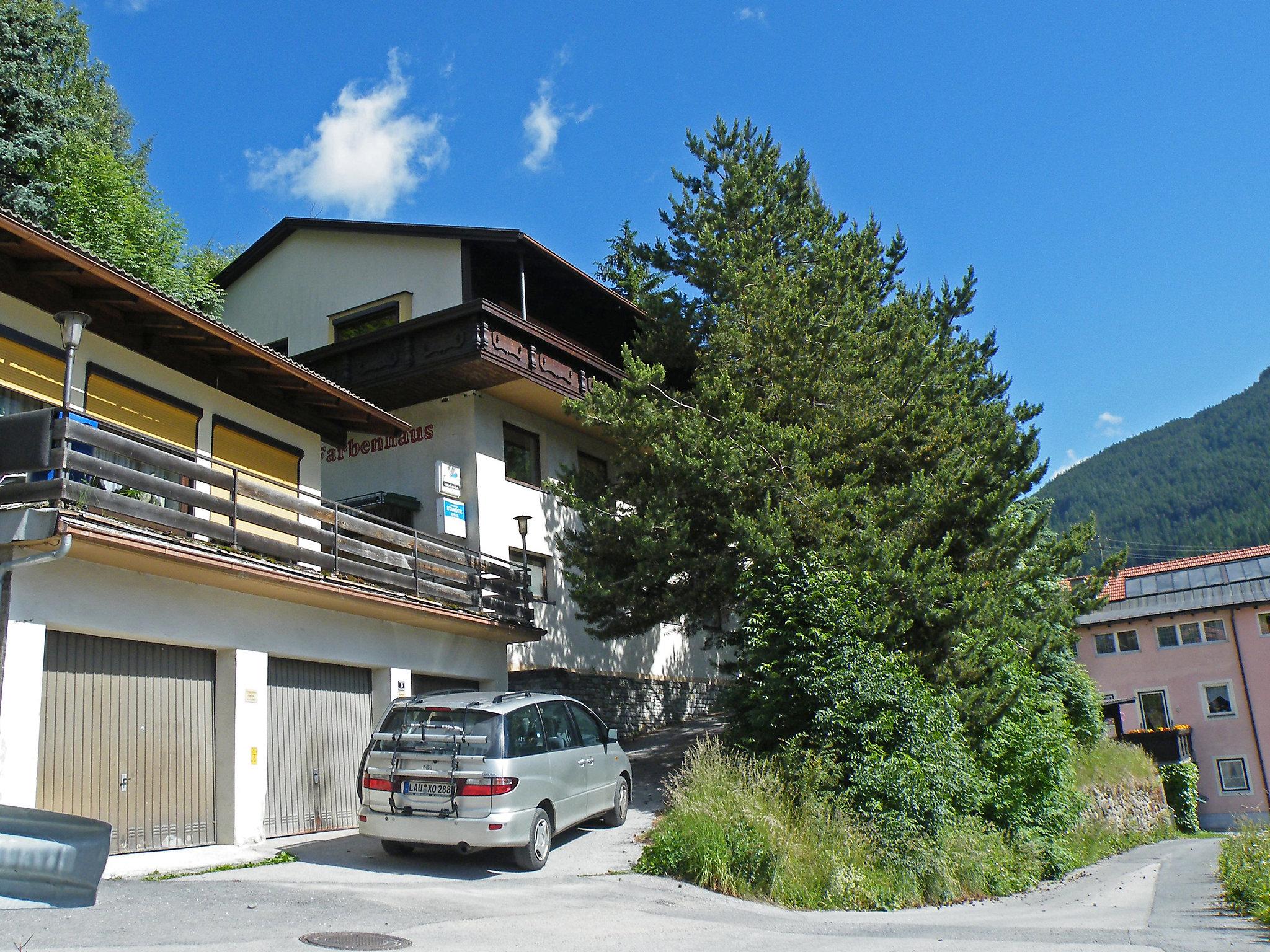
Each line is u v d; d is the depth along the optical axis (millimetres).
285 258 23688
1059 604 20031
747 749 14898
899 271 24672
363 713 14914
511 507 20438
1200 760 39500
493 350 18812
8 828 7695
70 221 24391
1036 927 10609
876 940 9250
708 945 8438
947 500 17266
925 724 14734
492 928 8438
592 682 20953
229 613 12312
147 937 7125
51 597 10055
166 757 11422
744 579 15852
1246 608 39500
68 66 27953
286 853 11602
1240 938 9836
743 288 18266
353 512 14406
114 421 13094
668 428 17031
